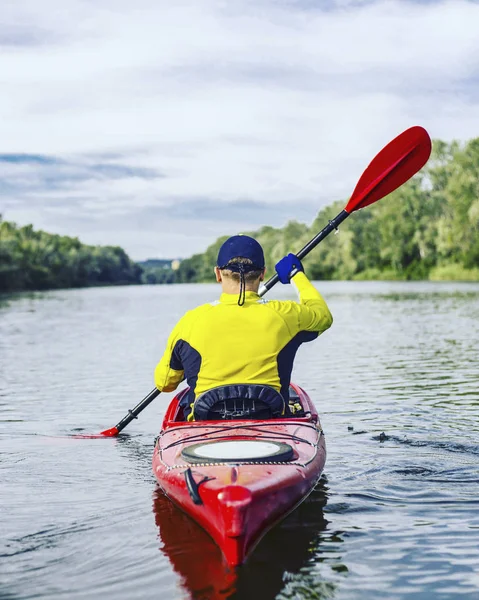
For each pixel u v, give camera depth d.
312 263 101.88
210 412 3.80
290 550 3.16
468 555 3.08
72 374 9.34
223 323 3.77
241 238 3.87
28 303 37.94
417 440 5.20
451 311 21.12
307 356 10.74
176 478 3.28
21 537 3.37
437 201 81.56
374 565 3.00
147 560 3.08
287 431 3.70
